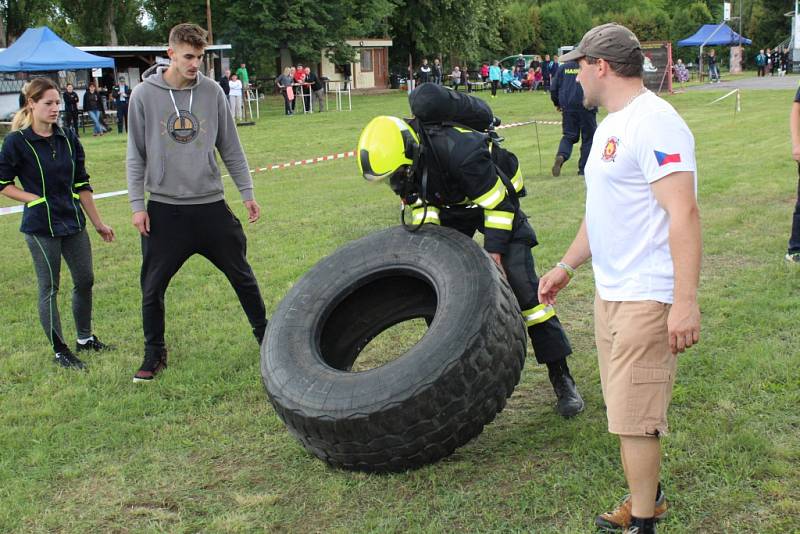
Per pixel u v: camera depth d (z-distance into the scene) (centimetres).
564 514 325
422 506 341
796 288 575
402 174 389
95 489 376
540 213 895
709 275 623
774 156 1205
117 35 5391
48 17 5141
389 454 349
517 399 439
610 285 286
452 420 343
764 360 443
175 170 489
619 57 276
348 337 440
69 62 2569
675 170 262
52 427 441
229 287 705
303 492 363
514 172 416
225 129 512
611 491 332
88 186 552
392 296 437
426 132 388
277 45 4081
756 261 651
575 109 1126
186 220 496
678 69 4225
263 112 3253
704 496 325
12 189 516
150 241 500
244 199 527
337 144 2006
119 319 636
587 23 7094
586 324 550
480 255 382
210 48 3375
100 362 543
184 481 379
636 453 284
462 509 336
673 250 262
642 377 279
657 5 9144
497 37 5831
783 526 301
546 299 335
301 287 429
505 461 371
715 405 403
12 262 863
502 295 362
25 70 2527
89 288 558
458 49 5162
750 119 1878
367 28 4353
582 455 366
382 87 5341
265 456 398
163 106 484
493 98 3528
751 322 511
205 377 501
